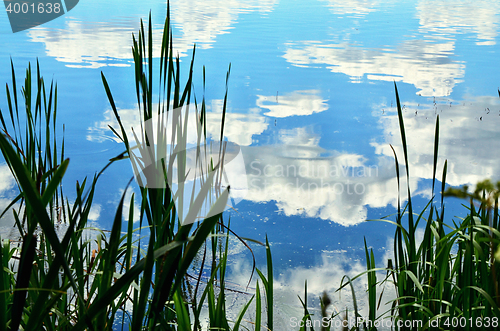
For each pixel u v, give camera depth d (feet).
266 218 9.63
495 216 4.06
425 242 4.47
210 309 4.31
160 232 3.78
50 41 30.07
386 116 16.58
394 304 6.79
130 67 23.35
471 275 4.12
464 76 22.66
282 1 62.44
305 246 8.61
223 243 8.54
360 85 20.86
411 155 13.07
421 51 28.91
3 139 2.11
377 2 62.90
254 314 6.58
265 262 8.07
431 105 17.98
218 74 22.15
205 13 46.75
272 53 27.58
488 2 64.03
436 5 59.41
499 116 16.62
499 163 12.37
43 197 2.34
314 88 20.30
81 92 18.79
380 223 9.52
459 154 13.08
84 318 2.58
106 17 42.22
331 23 41.32
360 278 7.66
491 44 31.37
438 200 10.41
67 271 2.38
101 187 10.87
